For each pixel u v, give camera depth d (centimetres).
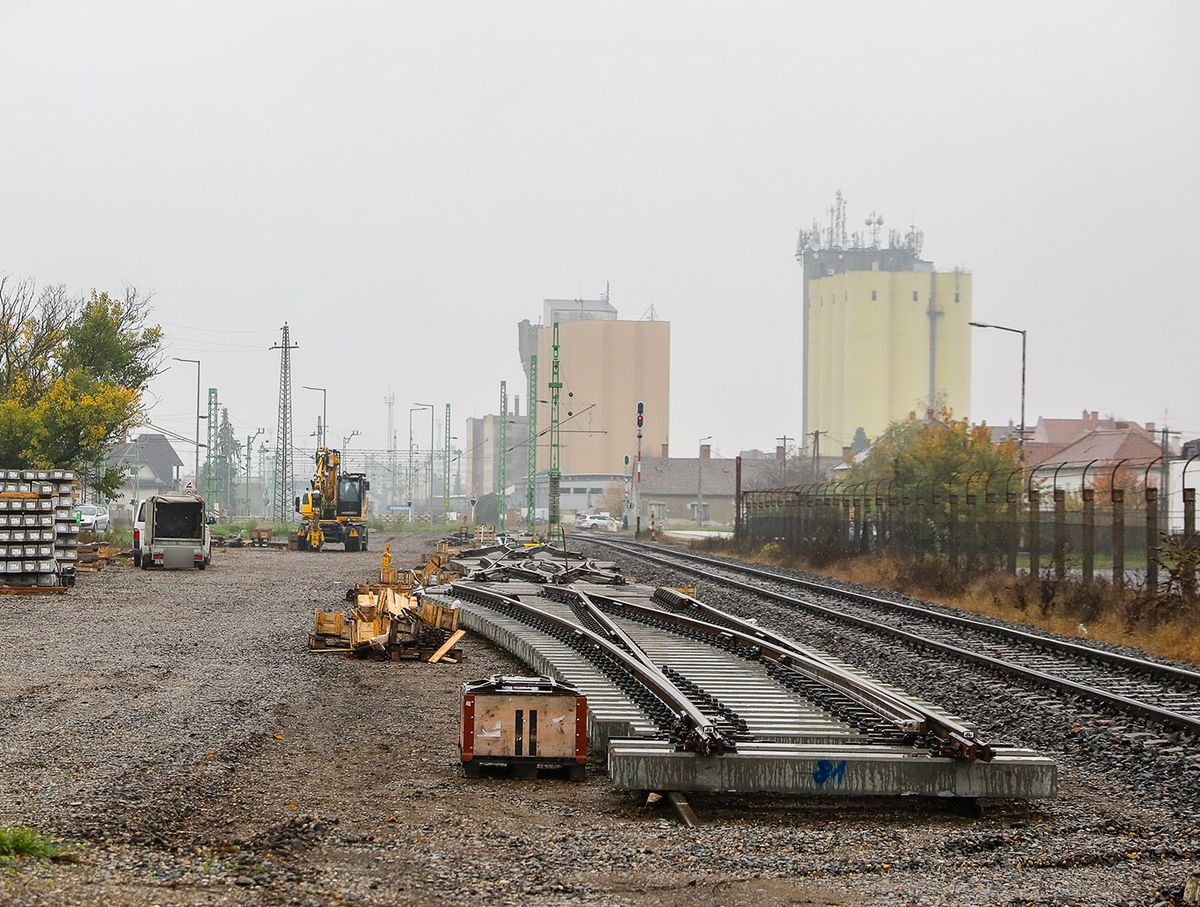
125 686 1789
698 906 848
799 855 977
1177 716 1550
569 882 890
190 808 1078
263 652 2248
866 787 1144
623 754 1143
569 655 1964
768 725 1374
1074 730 1545
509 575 3934
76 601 3303
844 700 1508
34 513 3550
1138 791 1257
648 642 2264
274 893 830
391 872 905
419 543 8538
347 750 1406
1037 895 877
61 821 1002
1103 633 2900
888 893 880
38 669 1964
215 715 1549
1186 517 2942
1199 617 2719
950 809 1168
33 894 781
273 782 1211
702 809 1147
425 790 1214
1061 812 1154
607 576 3831
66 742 1352
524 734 1282
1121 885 907
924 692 1897
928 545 4697
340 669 2084
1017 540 4088
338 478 7100
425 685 1938
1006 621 3219
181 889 823
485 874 906
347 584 4069
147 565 4778
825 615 3027
